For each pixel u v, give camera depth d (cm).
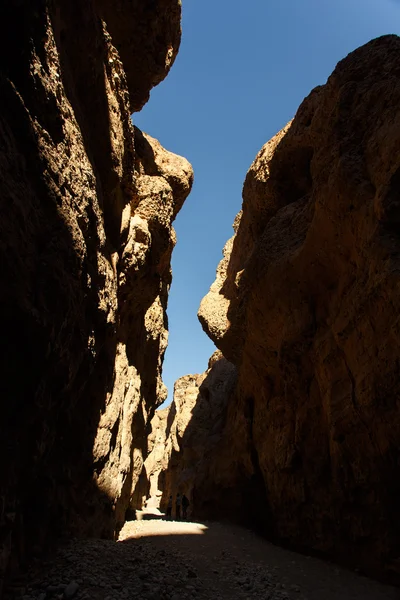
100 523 891
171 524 1305
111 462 982
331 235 894
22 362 536
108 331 885
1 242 480
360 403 773
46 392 601
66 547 703
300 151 1190
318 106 1008
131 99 1333
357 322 788
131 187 1117
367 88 855
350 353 820
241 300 1334
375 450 749
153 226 1208
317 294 995
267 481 1189
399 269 663
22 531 595
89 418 859
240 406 1487
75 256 651
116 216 998
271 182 1286
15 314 510
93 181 787
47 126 646
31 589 539
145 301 1273
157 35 1246
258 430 1302
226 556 881
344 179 813
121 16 1142
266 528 1216
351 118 860
